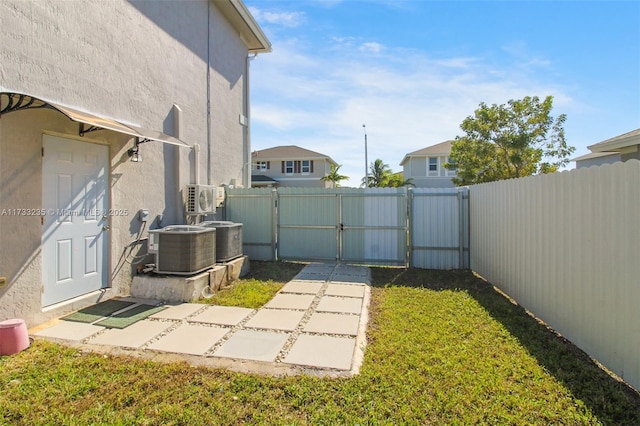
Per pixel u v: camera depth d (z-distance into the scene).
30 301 4.02
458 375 3.01
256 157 31.62
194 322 4.38
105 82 5.11
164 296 5.34
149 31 6.19
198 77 7.98
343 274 7.32
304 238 8.65
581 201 3.56
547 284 4.28
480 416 2.45
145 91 6.07
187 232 5.48
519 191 5.15
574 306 3.68
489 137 15.35
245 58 10.81
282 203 8.73
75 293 4.73
